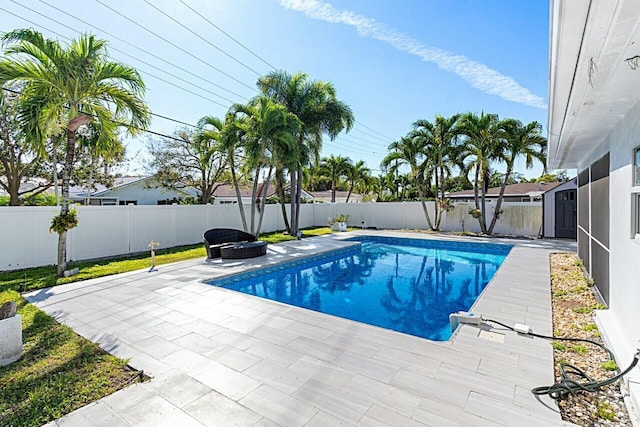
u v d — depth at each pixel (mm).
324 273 9172
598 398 2631
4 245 7969
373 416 2438
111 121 7887
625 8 1730
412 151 16297
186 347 3658
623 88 2947
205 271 7758
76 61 6531
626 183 3641
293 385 2865
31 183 14633
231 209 14773
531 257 9375
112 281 6770
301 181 15750
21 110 6434
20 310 4965
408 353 3465
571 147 5812
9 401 2684
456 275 8898
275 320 4496
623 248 3682
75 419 2443
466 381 2898
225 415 2467
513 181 28281
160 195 19469
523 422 2352
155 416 2465
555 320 4430
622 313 3689
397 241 14500
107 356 3445
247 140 11469
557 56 2371
